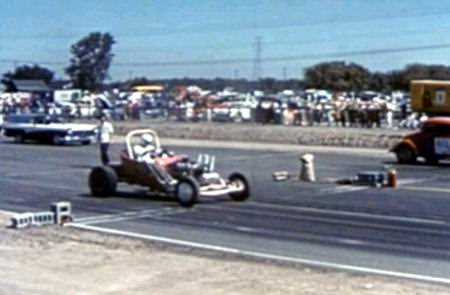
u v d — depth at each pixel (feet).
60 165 135.33
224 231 71.26
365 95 450.30
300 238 67.92
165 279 51.29
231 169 128.67
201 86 593.01
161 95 428.97
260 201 90.17
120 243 64.95
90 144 187.73
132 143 102.32
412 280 52.29
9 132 191.83
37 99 377.30
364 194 97.30
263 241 66.44
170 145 182.50
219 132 215.72
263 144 187.52
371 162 144.46
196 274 52.80
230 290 48.19
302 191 99.66
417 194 97.66
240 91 561.84
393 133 197.77
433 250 62.85
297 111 255.91
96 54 605.31
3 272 53.11
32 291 47.60
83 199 92.53
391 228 72.79
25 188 103.81
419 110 196.54
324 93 432.25
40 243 64.44
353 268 55.93
